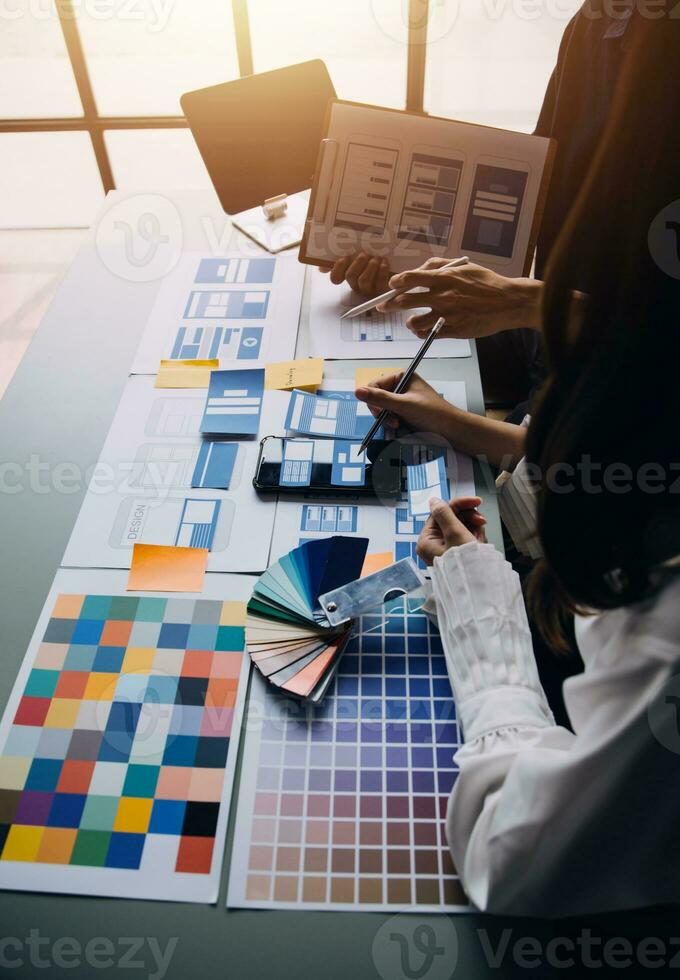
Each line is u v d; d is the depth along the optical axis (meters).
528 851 0.65
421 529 1.05
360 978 0.69
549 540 0.61
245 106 1.53
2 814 0.79
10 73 2.88
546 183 1.32
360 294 1.44
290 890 0.74
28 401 1.25
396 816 0.79
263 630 0.93
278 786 0.81
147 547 1.03
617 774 0.60
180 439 1.18
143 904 0.74
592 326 0.54
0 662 0.92
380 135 1.33
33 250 3.11
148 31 2.78
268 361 1.31
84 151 3.04
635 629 0.59
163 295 1.46
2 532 1.05
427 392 1.18
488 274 1.20
